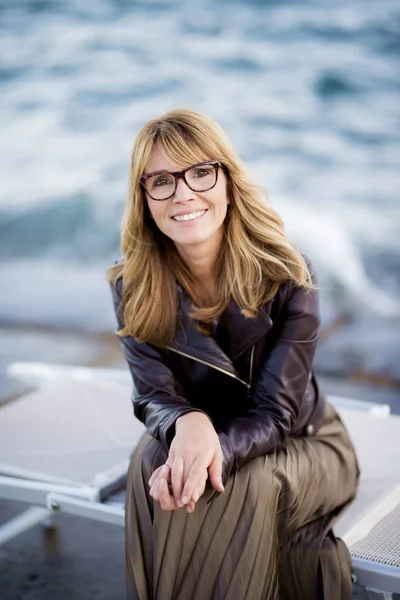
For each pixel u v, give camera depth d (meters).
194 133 1.93
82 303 5.75
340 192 7.26
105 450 2.47
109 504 2.15
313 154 7.89
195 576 1.74
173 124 1.95
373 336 5.10
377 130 8.15
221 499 1.77
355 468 2.19
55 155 8.30
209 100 8.74
